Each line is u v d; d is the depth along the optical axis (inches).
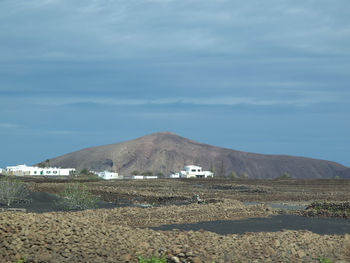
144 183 2763.3
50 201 1430.9
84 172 5580.7
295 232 852.0
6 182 1401.3
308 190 2493.8
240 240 721.6
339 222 1216.8
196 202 1453.0
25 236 621.0
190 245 677.3
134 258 618.8
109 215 1034.1
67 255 598.5
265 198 1937.7
